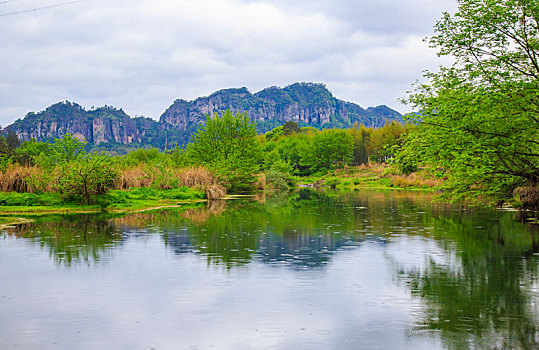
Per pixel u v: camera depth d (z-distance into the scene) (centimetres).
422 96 1590
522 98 1405
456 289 984
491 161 1482
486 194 1619
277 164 7600
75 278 1072
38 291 967
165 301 900
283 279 1064
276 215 2506
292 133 16775
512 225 1994
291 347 689
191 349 681
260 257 1314
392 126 12394
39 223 2077
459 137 1405
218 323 784
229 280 1056
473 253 1371
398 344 700
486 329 762
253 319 804
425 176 1725
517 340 714
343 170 10694
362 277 1085
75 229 1881
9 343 702
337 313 835
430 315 823
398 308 864
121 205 2861
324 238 1659
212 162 4822
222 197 4100
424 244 1524
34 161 3195
